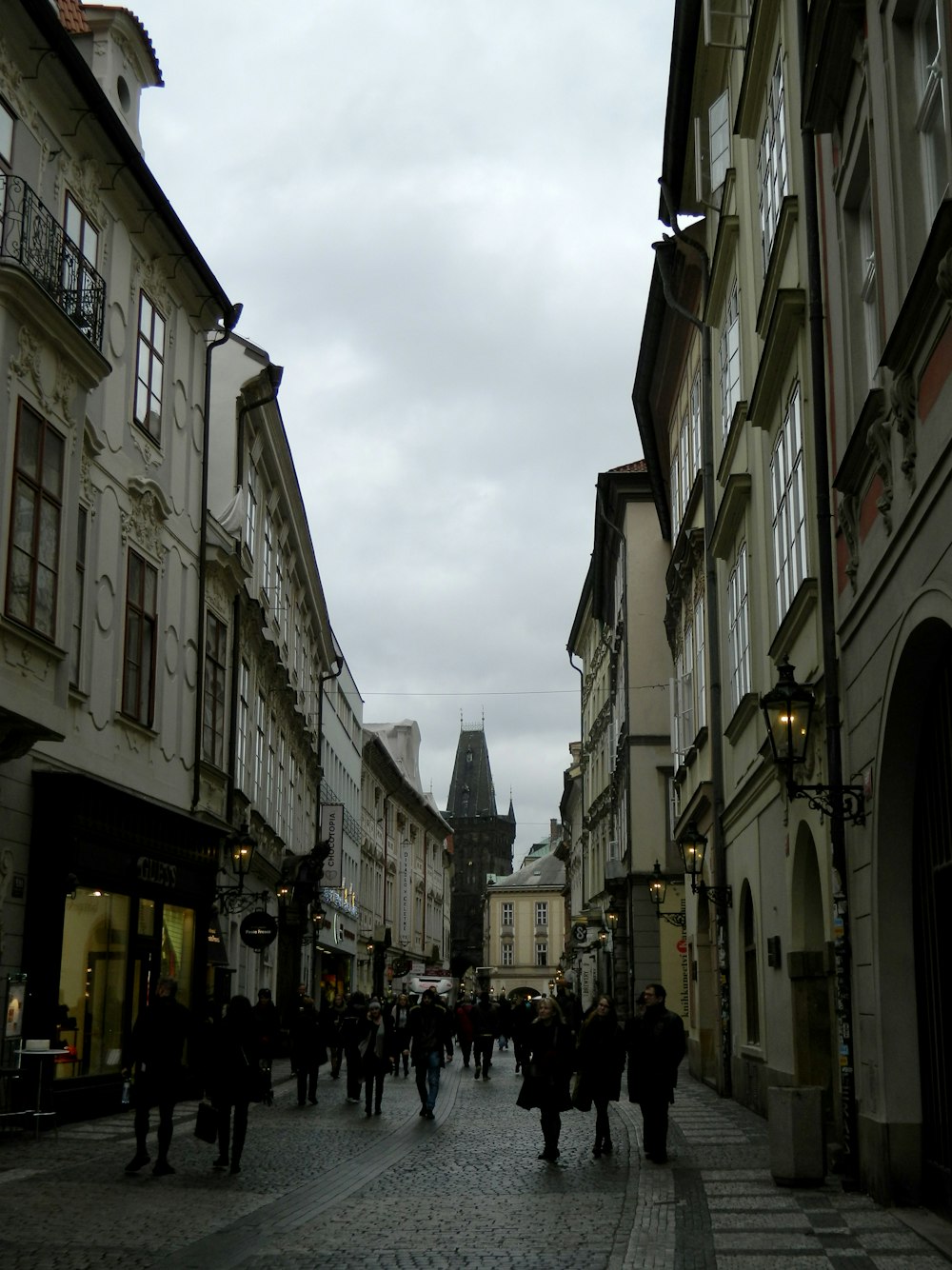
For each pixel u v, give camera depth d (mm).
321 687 51594
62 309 18234
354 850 69000
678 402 33656
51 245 19109
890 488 11203
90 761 21844
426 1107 22625
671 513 37688
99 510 22391
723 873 24969
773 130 18641
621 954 45656
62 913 19391
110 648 22875
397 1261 9992
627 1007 43094
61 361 18797
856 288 13273
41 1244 10414
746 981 23172
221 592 30141
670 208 27578
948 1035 11156
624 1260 9953
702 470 27359
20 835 19109
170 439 26453
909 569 10727
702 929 30016
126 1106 21891
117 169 22719
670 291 27266
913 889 12016
